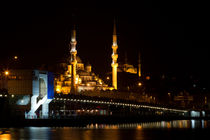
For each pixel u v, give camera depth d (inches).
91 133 4271.7
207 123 7682.1
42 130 4616.1
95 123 6673.2
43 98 6269.7
